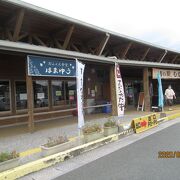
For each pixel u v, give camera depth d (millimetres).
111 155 7277
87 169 6133
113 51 18406
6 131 10648
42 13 10781
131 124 10727
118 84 13766
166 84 25609
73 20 12297
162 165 6105
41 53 9758
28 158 6805
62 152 7113
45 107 13953
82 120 8945
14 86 12484
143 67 17125
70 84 15586
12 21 10922
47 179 5664
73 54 11078
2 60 11984
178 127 11680
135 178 5340
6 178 5547
